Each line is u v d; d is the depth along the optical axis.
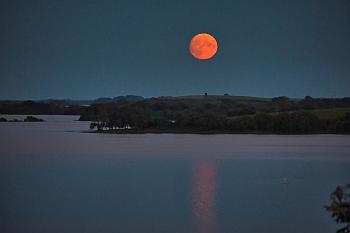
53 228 181.88
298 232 177.00
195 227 183.50
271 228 182.00
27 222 191.25
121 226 184.38
